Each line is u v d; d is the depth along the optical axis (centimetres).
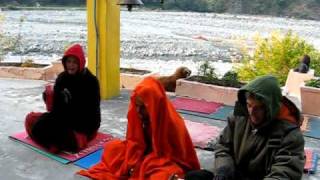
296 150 285
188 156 394
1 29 1245
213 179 309
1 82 859
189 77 786
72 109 471
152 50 2428
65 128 465
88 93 475
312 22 4288
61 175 411
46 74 927
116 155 405
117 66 741
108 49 702
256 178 307
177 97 745
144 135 390
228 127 327
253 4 5275
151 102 365
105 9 679
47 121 468
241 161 311
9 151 470
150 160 375
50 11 4978
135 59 2053
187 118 623
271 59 1254
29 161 444
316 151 511
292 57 1231
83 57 473
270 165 294
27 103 687
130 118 390
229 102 711
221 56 2186
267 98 279
